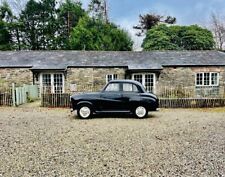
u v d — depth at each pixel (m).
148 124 12.68
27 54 28.98
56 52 29.55
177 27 46.66
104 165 6.75
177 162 6.97
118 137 9.85
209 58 27.52
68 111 17.55
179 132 10.76
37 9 49.41
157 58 27.61
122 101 14.62
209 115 15.68
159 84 25.67
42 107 19.45
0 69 25.80
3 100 20.23
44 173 6.22
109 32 46.66
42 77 25.50
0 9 48.38
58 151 8.02
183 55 28.59
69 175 6.09
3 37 46.94
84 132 10.77
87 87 25.61
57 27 51.12
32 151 8.05
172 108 19.20
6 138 9.74
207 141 9.21
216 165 6.72
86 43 44.44
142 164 6.82
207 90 26.03
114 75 25.70
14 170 6.43
